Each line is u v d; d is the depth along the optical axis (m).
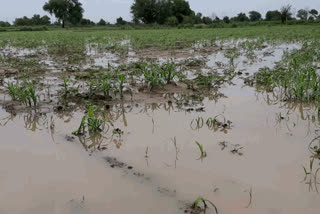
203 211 2.68
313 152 3.68
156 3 62.09
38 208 2.75
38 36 25.25
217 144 3.93
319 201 2.80
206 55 12.13
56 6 63.44
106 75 7.37
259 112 5.09
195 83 6.97
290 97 5.80
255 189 2.99
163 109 5.36
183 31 30.84
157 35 24.06
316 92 5.54
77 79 7.69
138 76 7.47
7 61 10.88
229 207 2.73
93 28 52.84
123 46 15.49
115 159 3.60
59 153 3.77
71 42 18.72
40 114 5.18
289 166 3.38
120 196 2.90
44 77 8.11
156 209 2.72
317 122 4.61
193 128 4.46
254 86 6.80
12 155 3.72
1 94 6.44
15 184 3.11
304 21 43.25
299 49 12.99
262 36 20.48
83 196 2.90
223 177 3.19
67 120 4.91
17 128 4.58
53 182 3.13
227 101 5.75
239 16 63.62
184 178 3.19
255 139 4.05
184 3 65.00
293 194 2.91
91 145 3.98
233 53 11.90
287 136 4.13
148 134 4.29
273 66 9.19
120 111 5.29
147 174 3.27
